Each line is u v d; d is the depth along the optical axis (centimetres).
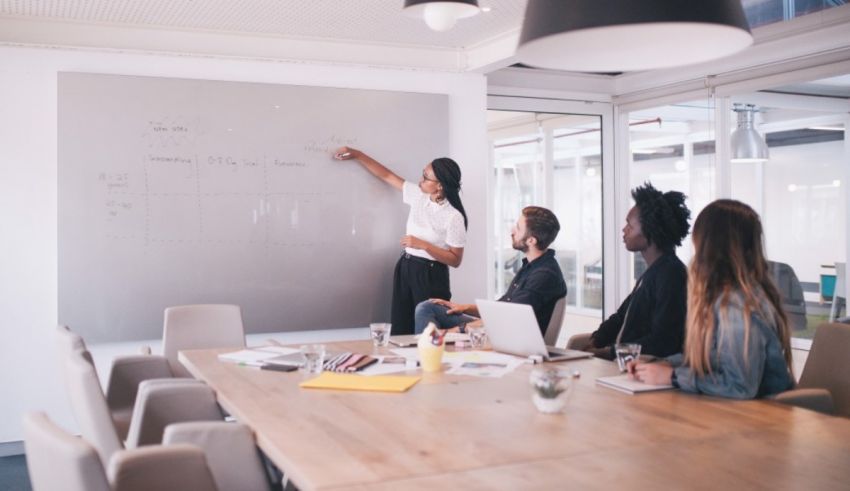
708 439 195
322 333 534
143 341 484
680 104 624
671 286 324
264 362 312
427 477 166
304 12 458
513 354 326
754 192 572
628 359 272
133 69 482
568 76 656
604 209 679
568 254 717
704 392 247
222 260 500
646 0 160
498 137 749
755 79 550
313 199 522
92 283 471
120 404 342
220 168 498
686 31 194
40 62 463
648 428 205
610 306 684
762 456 180
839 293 530
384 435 200
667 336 321
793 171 550
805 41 503
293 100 516
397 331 518
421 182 507
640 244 339
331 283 529
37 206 465
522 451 185
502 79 628
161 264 486
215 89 496
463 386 262
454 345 353
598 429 204
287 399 245
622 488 158
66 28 470
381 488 159
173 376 378
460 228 498
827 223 532
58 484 163
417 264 507
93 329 471
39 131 464
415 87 555
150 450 179
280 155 513
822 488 159
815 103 531
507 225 752
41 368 467
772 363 245
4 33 459
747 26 172
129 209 478
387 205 541
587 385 262
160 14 460
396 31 505
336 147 528
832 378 288
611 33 197
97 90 470
